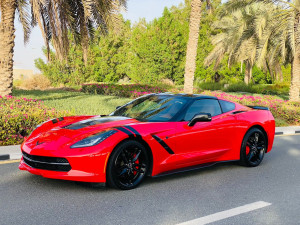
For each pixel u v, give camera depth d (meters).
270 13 16.98
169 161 4.37
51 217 3.15
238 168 5.51
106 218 3.17
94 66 33.78
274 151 7.18
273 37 18.08
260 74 44.12
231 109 5.43
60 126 4.36
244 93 24.98
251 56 18.14
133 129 4.05
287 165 5.84
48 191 3.90
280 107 12.93
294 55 16.02
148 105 5.07
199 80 35.69
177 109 4.79
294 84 16.92
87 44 12.70
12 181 4.27
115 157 3.84
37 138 4.09
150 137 4.13
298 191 4.28
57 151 3.67
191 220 3.19
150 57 30.31
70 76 32.34
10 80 10.89
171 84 28.53
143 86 21.28
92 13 11.44
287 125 11.81
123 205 3.54
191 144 4.62
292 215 3.41
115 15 11.59
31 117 6.90
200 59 35.47
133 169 4.06
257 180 4.77
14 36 10.82
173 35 30.44
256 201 3.83
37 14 9.74
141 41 30.91
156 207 3.52
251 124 5.46
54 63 31.64
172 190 4.14
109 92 19.00
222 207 3.59
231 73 36.75
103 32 12.32
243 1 18.69
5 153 5.52
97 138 3.79
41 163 3.81
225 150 5.14
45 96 14.98
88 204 3.52
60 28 10.45
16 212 3.26
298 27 16.09
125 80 37.75
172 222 3.12
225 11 19.91
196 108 4.91
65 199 3.65
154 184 4.37
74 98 14.49
